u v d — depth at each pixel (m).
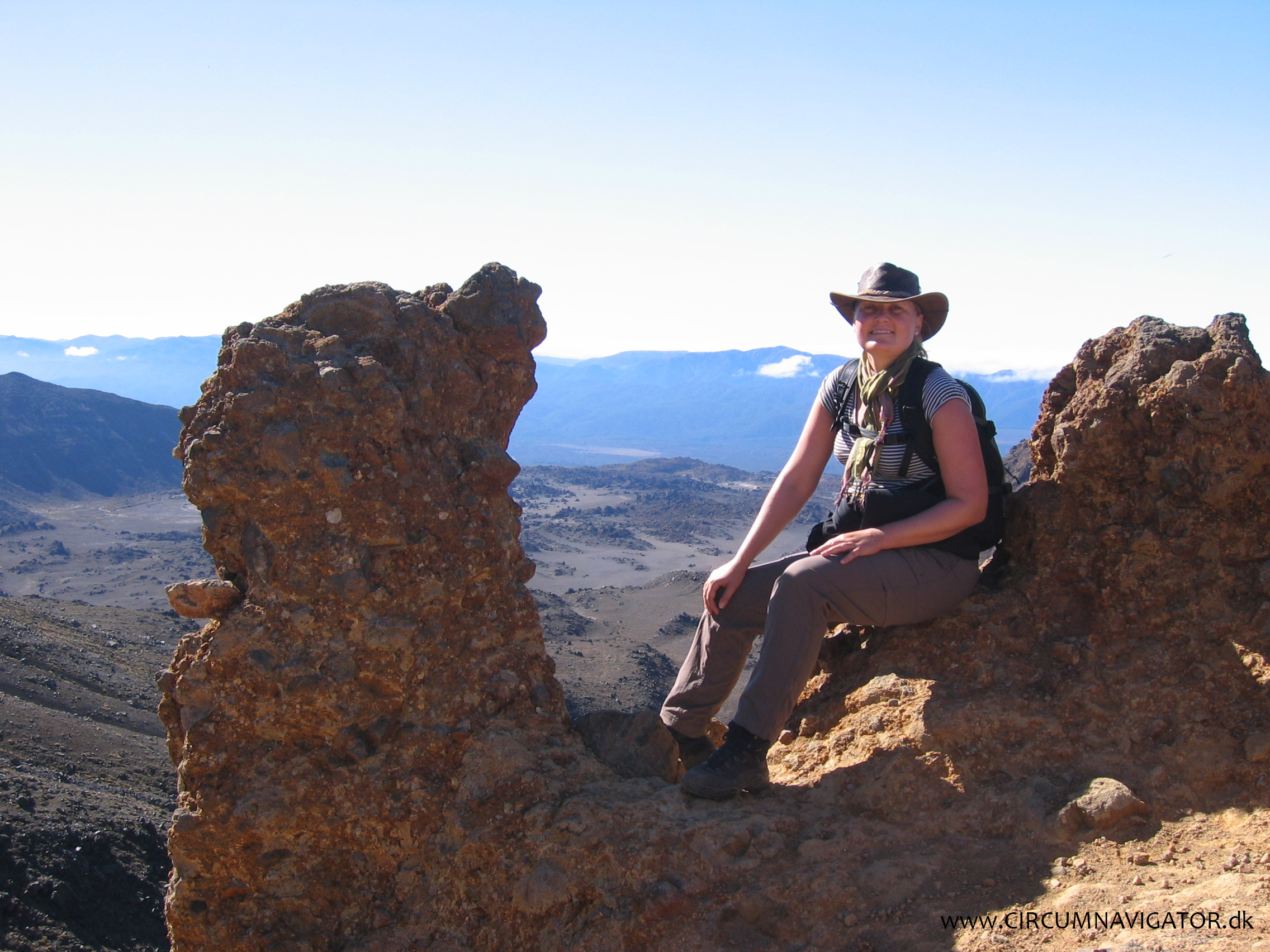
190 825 3.24
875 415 3.58
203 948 3.29
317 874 3.28
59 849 18.20
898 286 3.53
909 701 3.42
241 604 3.34
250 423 3.29
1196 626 3.29
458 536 3.48
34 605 54.00
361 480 3.32
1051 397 3.89
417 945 3.10
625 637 91.75
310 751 3.30
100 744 31.20
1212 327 3.55
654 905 2.80
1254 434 3.29
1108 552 3.55
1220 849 2.65
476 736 3.36
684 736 3.80
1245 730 2.97
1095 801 2.85
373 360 3.40
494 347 3.74
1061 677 3.37
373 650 3.31
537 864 3.05
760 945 2.70
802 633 3.32
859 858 2.91
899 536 3.39
